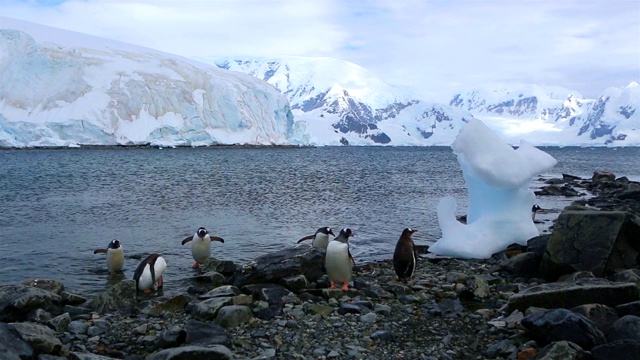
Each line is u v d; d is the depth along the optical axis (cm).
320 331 821
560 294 828
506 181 1438
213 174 4922
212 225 2136
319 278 1162
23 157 7200
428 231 2016
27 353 665
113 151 9381
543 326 707
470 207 1639
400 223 2203
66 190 3406
